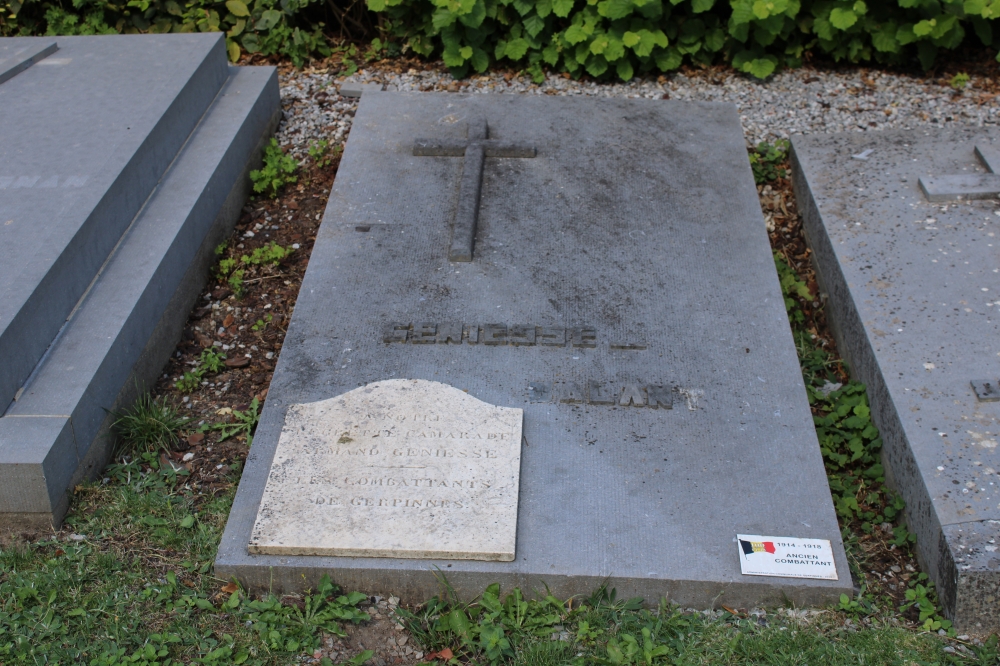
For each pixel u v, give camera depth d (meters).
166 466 1.83
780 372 1.91
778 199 2.54
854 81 2.97
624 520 1.64
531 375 1.89
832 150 2.52
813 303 2.27
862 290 2.07
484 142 2.47
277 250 2.30
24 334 1.71
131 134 2.19
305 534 1.59
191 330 2.15
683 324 2.01
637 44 2.85
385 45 3.12
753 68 2.93
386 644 1.53
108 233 2.02
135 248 2.05
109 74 2.49
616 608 1.56
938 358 1.89
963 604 1.54
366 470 1.68
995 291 2.04
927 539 1.64
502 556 1.57
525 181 2.39
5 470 1.59
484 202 2.32
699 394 1.86
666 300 2.06
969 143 2.49
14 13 3.05
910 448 1.73
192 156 2.36
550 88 2.94
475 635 1.52
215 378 2.05
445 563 1.58
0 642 1.48
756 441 1.78
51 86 2.44
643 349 1.95
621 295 2.07
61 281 1.83
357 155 2.48
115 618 1.52
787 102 2.87
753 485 1.70
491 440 1.74
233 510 1.66
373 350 1.95
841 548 1.61
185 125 2.41
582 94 2.91
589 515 1.65
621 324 2.00
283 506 1.63
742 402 1.85
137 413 1.89
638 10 2.89
